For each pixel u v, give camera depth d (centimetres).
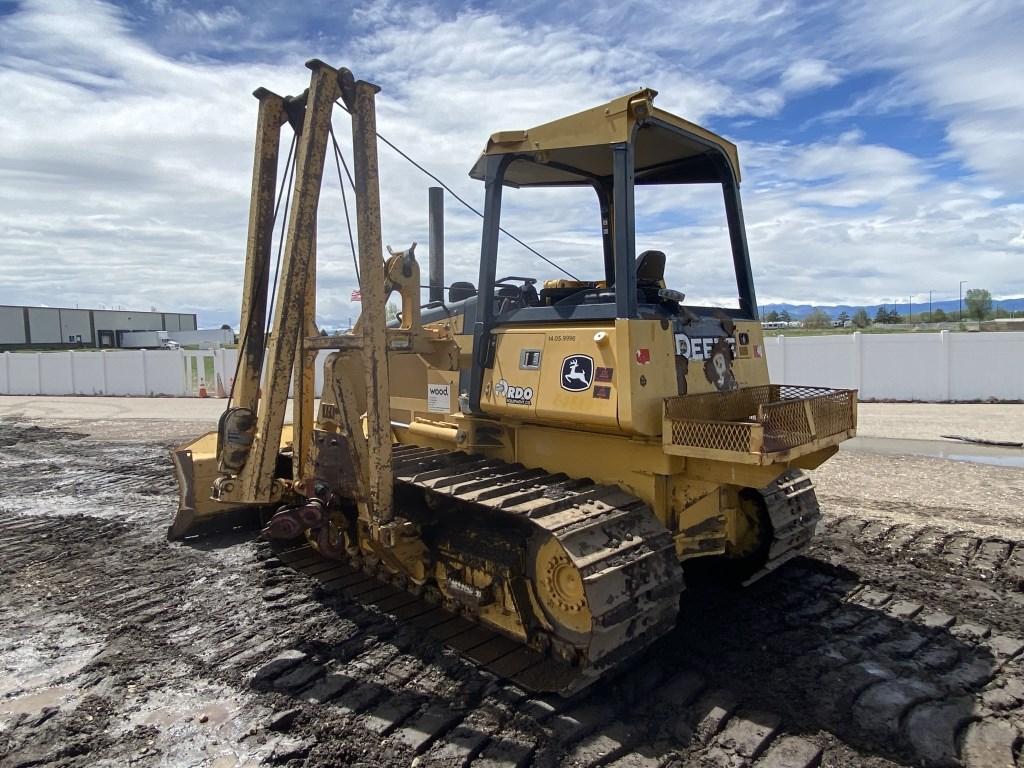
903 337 1703
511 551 412
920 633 445
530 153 456
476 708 362
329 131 431
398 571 501
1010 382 1636
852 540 616
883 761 317
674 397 387
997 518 696
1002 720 350
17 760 324
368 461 452
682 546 428
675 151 480
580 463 440
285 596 520
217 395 2366
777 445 345
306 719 354
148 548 651
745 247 494
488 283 463
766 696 372
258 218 475
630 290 384
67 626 479
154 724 352
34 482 984
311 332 484
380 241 430
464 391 524
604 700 369
